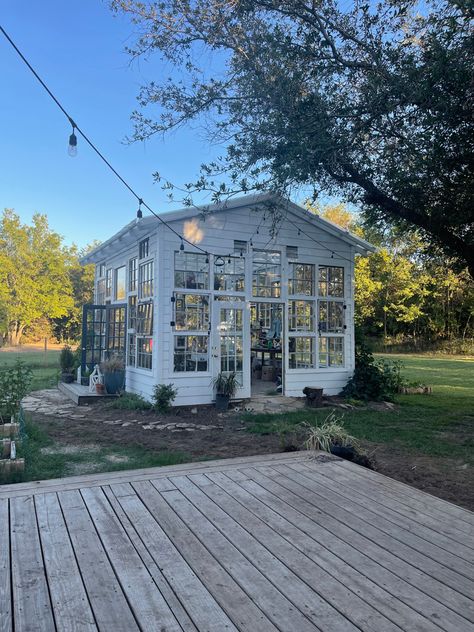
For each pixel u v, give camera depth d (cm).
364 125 654
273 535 274
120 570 230
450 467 537
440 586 219
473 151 666
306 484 369
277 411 871
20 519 293
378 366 1121
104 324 1223
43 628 183
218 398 890
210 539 267
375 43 672
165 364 882
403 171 692
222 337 923
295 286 1020
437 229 731
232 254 945
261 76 680
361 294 2789
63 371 1219
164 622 188
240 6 678
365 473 400
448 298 2797
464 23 577
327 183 762
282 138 676
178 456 556
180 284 902
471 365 2008
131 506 317
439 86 598
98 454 573
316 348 1034
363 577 227
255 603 203
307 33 685
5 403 652
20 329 3350
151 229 919
